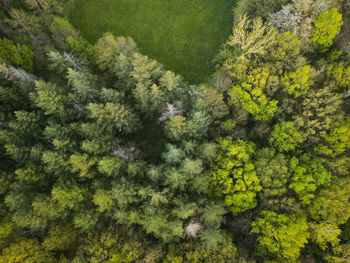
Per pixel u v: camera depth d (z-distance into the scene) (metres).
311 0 29.06
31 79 29.27
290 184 25.56
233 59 32.66
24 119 26.77
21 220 23.11
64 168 26.84
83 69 31.78
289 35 29.05
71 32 32.62
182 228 24.48
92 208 26.80
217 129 30.08
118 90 34.12
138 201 25.31
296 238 23.61
